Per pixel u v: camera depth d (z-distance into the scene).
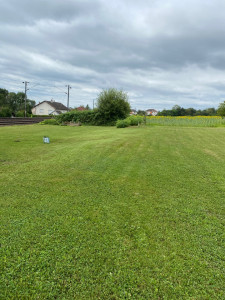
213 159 5.98
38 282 1.72
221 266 1.94
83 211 2.88
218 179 4.27
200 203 3.18
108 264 1.93
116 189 3.68
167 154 6.56
